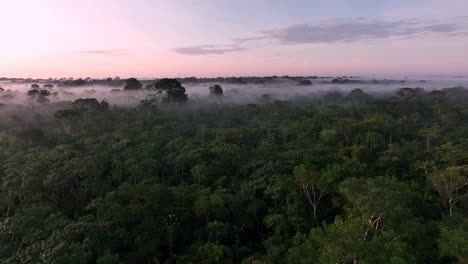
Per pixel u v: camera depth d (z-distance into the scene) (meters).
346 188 35.59
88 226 34.56
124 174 56.72
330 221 46.91
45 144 79.25
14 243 33.41
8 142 76.69
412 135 80.44
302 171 44.69
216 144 68.38
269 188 47.12
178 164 59.84
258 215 48.50
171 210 44.50
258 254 41.47
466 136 75.44
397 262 23.02
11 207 44.66
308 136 79.31
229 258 40.16
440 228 32.31
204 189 49.12
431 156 57.72
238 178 56.09
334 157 58.00
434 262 31.59
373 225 31.31
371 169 53.50
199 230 44.62
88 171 49.12
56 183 46.44
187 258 39.34
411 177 52.50
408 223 30.55
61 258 28.80
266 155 60.91
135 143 73.00
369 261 24.12
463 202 41.28
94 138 78.19
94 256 34.69
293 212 44.28
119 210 39.62
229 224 45.50
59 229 34.62
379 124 79.25
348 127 75.06
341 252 25.89
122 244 38.94
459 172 41.56
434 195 44.81
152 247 39.53
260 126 93.19
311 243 33.41
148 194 43.78
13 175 51.72
